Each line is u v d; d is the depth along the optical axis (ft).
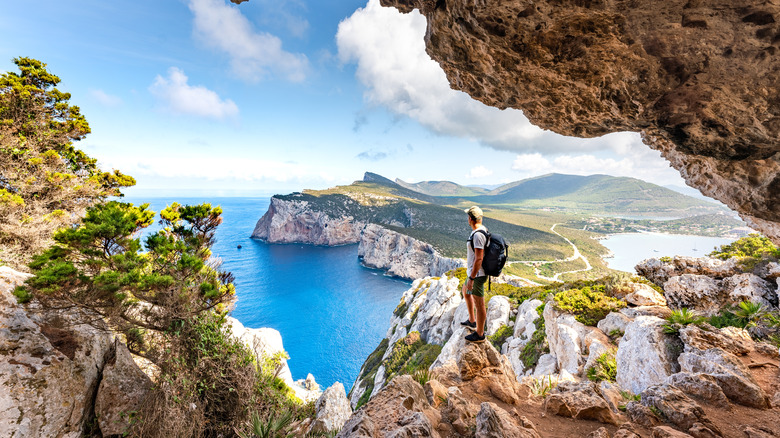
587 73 16.74
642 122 18.79
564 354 48.11
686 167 29.09
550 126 23.66
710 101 15.65
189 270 40.14
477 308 16.58
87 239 33.01
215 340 38.27
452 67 20.90
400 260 541.34
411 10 19.62
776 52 12.38
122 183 85.71
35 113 70.95
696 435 11.70
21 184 56.24
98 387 31.07
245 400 35.50
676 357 24.38
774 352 21.61
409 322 168.45
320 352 283.79
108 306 33.63
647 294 50.55
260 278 495.00
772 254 46.06
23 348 27.27
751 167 20.24
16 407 24.43
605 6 12.19
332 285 475.72
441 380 16.17
